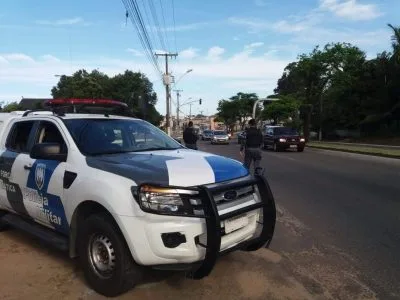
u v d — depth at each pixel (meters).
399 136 39.12
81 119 5.56
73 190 4.71
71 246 4.93
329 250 6.10
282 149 29.23
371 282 4.98
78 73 69.38
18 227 5.93
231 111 106.19
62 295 4.57
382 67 40.19
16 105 80.25
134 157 4.86
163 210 4.04
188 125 17.16
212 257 4.04
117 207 4.18
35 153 5.14
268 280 5.00
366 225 7.45
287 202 9.54
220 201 4.31
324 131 50.28
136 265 4.36
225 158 5.12
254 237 4.87
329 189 11.31
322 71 45.88
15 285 4.84
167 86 46.62
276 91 95.62
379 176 14.05
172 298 4.50
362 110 42.66
